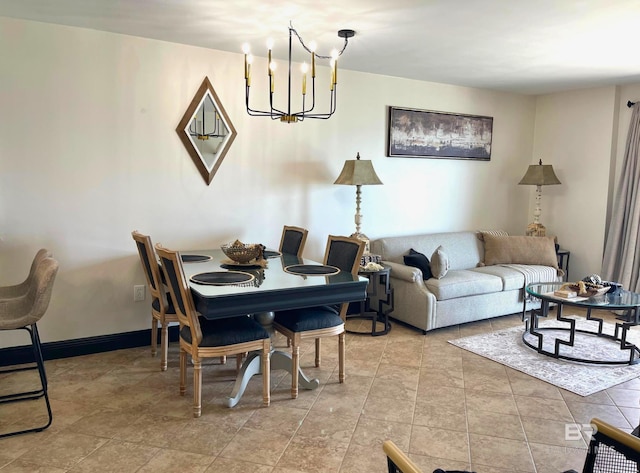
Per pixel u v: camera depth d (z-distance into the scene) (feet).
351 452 7.75
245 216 13.71
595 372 11.18
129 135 11.90
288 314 10.12
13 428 8.32
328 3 9.07
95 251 11.80
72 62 11.09
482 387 10.31
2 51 10.44
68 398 9.51
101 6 9.57
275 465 7.36
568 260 18.44
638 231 16.15
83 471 7.14
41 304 8.09
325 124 14.78
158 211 12.46
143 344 12.60
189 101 12.53
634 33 10.85
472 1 8.91
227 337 8.82
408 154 16.40
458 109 17.42
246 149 13.51
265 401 9.30
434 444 8.03
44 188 11.12
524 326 14.85
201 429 8.39
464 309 14.42
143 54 11.84
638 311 12.03
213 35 11.40
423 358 12.00
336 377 10.77
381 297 15.14
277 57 13.43
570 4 9.04
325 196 15.05
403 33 10.92
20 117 10.75
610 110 16.96
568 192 18.44
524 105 19.11
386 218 16.37
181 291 8.52
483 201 18.57
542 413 9.17
